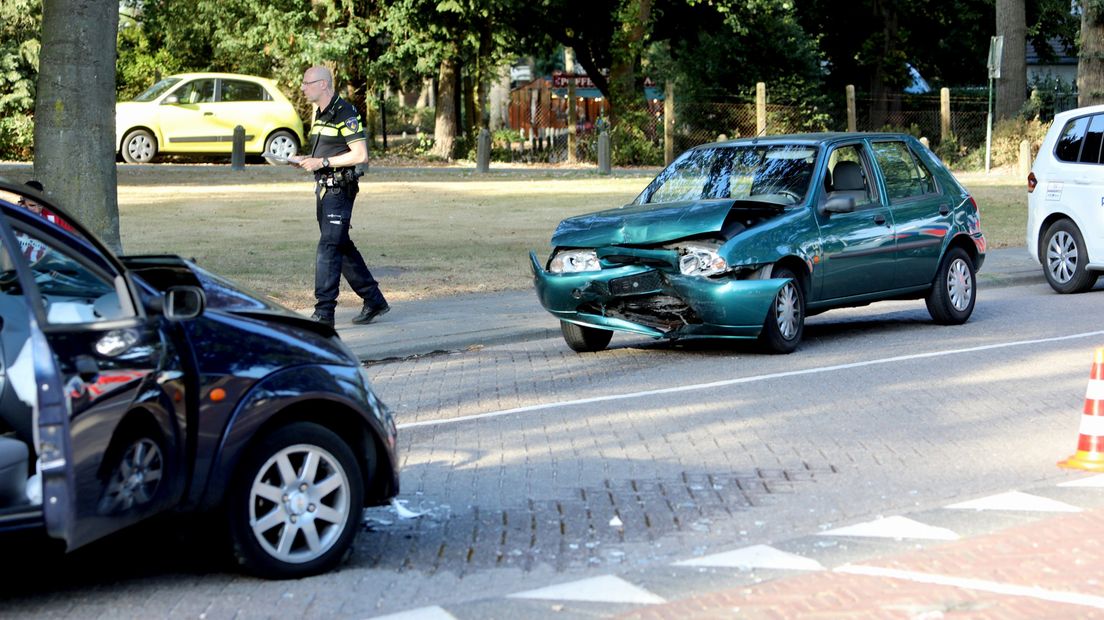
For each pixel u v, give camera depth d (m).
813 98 43.66
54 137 12.34
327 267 13.00
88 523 5.32
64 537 5.28
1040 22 50.50
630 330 11.77
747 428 9.21
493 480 7.91
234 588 5.92
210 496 5.78
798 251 12.13
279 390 5.89
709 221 11.52
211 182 29.33
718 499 7.39
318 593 5.84
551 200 27.25
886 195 13.38
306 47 38.97
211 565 6.29
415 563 6.29
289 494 5.99
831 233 12.53
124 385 5.43
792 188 12.67
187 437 5.70
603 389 10.80
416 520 7.05
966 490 7.51
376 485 6.48
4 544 5.22
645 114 41.72
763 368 11.54
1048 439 8.76
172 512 5.70
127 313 5.62
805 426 9.25
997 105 40.44
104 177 12.54
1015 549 6.31
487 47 41.66
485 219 23.89
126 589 5.95
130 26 49.47
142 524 5.75
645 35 44.09
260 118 34.75
